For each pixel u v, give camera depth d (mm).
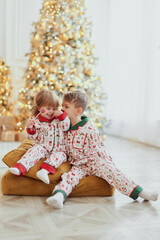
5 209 1695
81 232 1430
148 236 1409
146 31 4488
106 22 5883
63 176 1899
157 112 4402
